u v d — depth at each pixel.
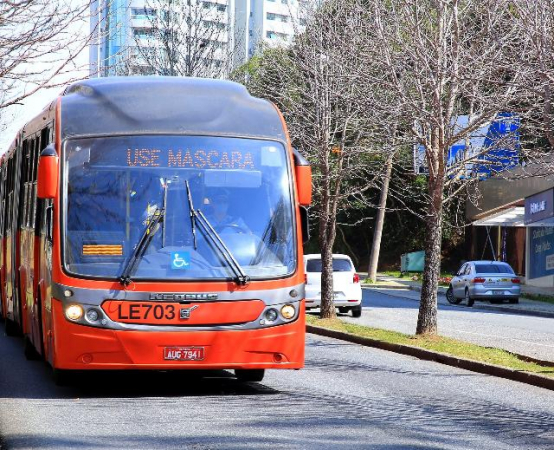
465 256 75.75
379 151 27.95
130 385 15.63
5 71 13.43
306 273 36.03
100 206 13.89
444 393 15.35
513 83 19.19
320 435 11.22
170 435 11.16
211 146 14.34
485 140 26.42
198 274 13.74
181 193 14.07
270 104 15.27
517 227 65.50
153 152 14.19
